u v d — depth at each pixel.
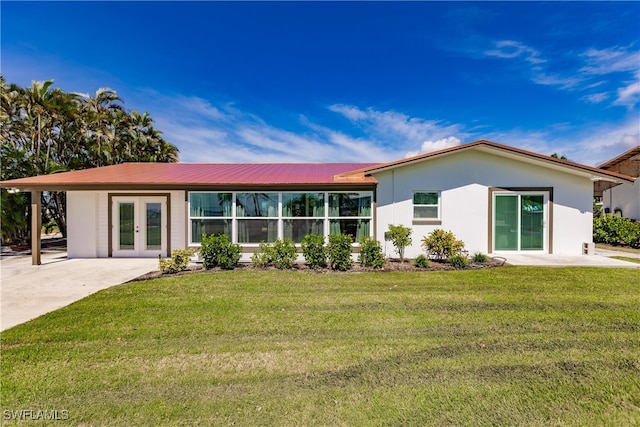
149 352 3.82
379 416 2.60
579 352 3.74
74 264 10.02
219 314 5.20
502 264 9.22
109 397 2.89
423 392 2.94
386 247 10.77
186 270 8.84
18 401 2.83
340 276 7.96
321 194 10.40
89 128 20.95
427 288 6.78
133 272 8.71
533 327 4.54
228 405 2.76
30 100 17.16
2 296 6.35
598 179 10.60
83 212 11.40
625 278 7.45
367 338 4.23
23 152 16.20
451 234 10.04
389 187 10.83
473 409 2.68
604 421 2.55
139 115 28.77
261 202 10.38
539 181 10.91
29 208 15.16
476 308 5.41
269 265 9.35
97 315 5.14
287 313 5.24
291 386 3.07
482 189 10.93
